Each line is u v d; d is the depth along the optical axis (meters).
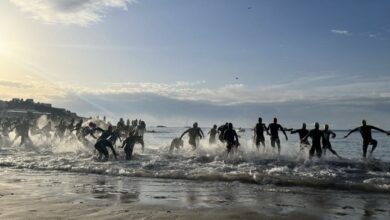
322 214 7.56
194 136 23.20
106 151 18.61
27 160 17.70
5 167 15.81
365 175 13.21
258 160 17.39
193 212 7.48
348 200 9.09
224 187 10.95
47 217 6.85
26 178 12.62
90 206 7.90
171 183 11.68
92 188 10.56
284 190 10.43
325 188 10.88
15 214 7.05
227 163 16.84
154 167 15.50
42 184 11.20
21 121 28.48
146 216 7.06
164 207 7.94
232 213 7.45
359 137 71.81
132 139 19.34
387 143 44.44
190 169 14.75
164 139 50.03
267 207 8.12
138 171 13.96
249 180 12.02
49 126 31.58
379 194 9.96
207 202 8.61
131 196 9.30
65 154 21.05
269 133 21.06
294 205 8.40
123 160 18.34
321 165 15.73
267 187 10.99
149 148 25.98
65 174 13.87
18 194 9.31
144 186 11.07
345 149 31.23
